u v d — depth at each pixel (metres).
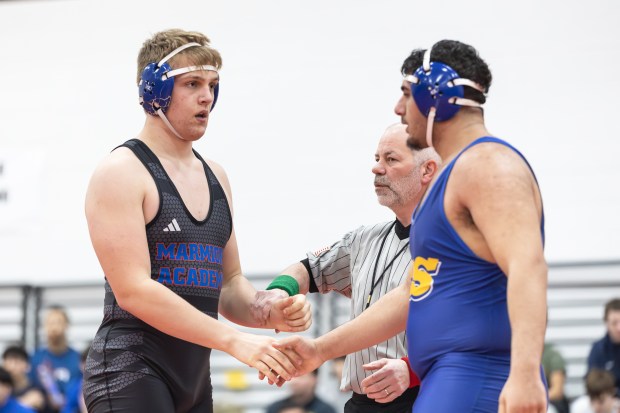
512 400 4.80
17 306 17.58
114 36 17.73
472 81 5.45
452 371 5.24
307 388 13.34
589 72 15.85
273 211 16.61
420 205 5.52
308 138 16.72
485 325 5.22
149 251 6.47
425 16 16.55
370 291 7.34
